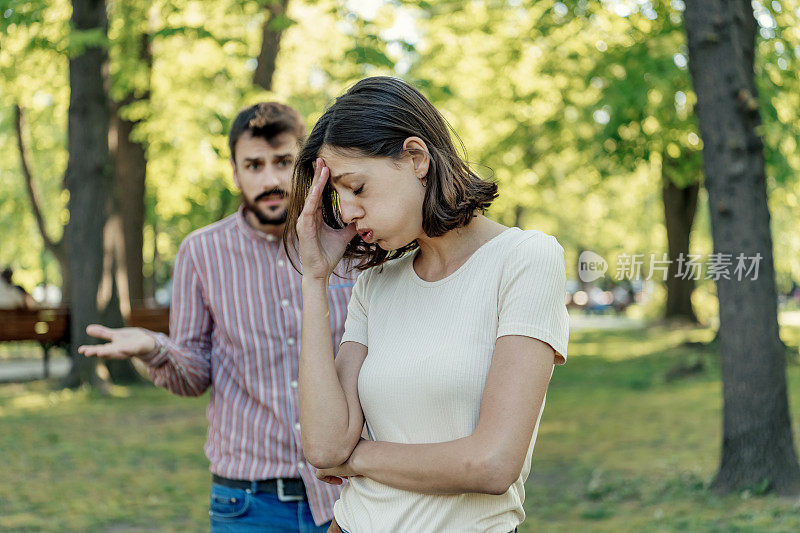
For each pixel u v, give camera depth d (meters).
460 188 1.67
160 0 12.66
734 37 6.14
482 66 16.08
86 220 12.15
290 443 2.74
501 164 17.59
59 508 6.36
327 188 1.85
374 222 1.67
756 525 5.37
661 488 6.50
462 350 1.66
